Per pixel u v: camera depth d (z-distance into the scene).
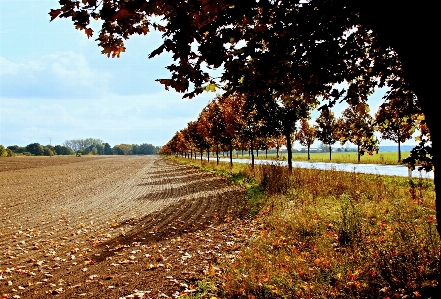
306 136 51.88
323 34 3.45
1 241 9.38
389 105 4.84
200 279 5.73
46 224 11.72
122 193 20.25
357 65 4.24
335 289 4.36
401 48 2.48
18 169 50.44
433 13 2.20
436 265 4.42
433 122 2.45
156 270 6.38
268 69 3.54
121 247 8.28
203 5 2.87
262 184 16.31
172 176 31.84
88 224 11.48
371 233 6.46
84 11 3.00
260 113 17.88
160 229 10.09
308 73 3.68
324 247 6.16
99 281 5.97
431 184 12.50
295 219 8.38
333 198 11.17
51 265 7.07
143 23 3.45
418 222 6.93
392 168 26.47
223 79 3.53
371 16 2.66
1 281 6.21
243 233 8.67
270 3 3.21
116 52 3.54
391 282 4.25
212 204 14.16
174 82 3.23
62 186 25.47
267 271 5.27
